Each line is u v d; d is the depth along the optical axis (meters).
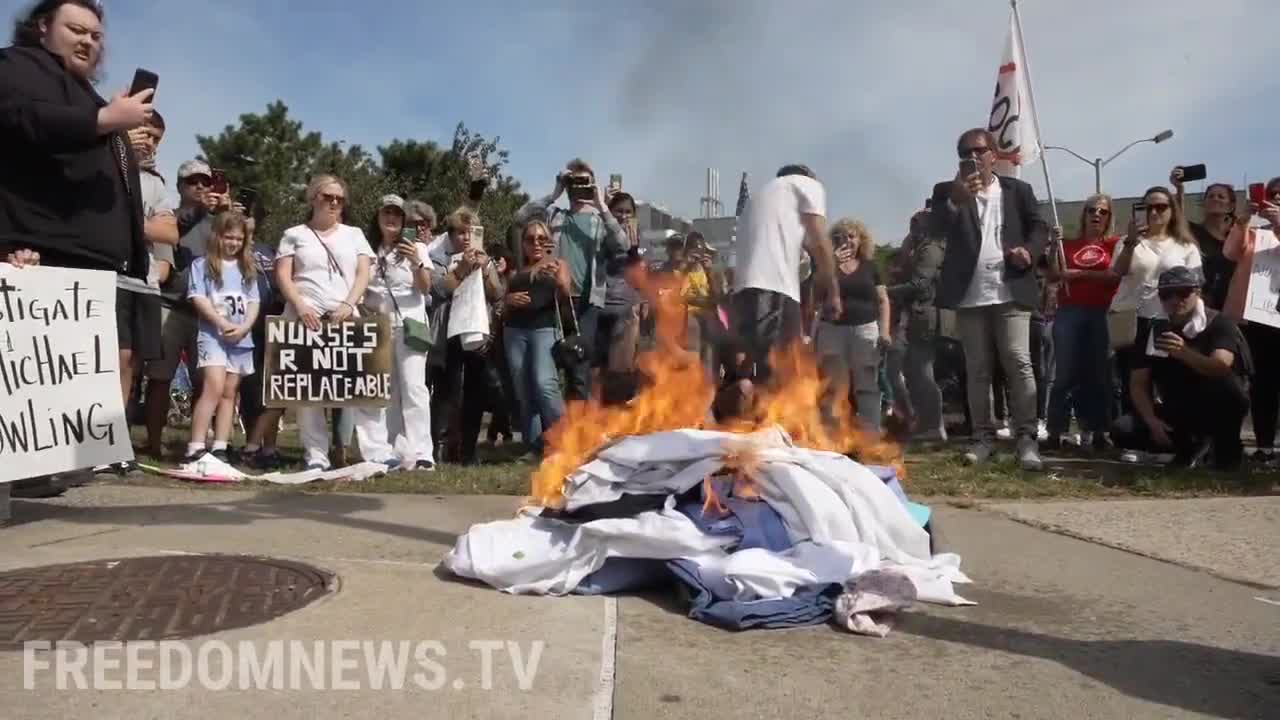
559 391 7.08
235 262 6.98
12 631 3.00
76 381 4.74
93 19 4.53
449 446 7.72
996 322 6.75
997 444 7.56
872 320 7.14
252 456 7.22
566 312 7.06
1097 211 8.02
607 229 7.45
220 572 3.69
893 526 3.84
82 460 4.76
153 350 6.59
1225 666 2.96
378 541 4.41
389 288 6.96
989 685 2.78
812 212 5.40
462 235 7.39
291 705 2.50
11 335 4.53
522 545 3.73
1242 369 6.90
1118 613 3.49
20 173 4.52
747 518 3.69
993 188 6.76
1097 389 7.96
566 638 3.05
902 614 3.45
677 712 2.53
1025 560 4.25
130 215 4.91
